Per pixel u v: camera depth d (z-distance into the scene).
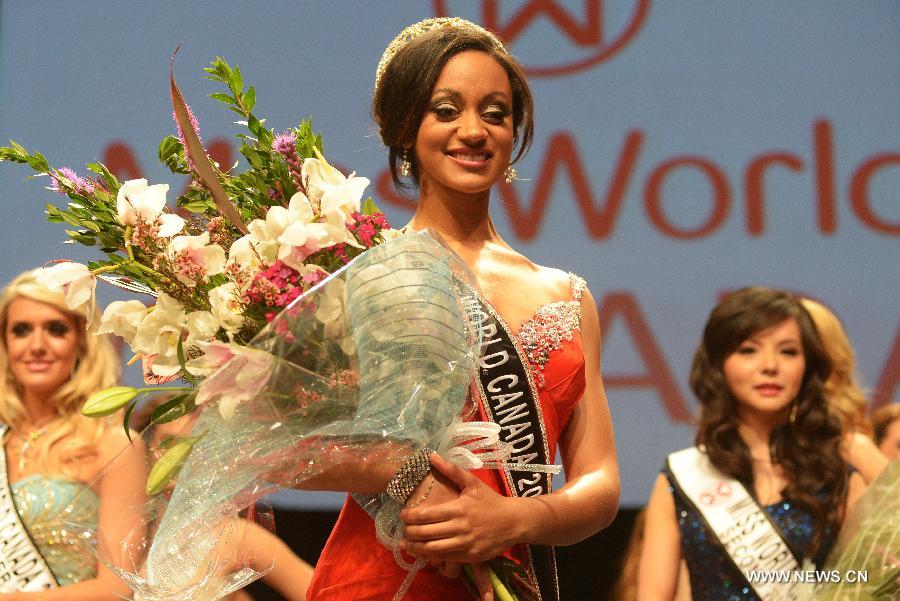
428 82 4.62
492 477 4.53
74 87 10.04
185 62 10.04
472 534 4.12
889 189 10.41
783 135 10.39
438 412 4.07
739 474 7.70
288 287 3.98
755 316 7.67
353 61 10.09
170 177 9.95
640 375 10.10
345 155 10.03
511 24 10.32
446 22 4.90
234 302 4.00
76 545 4.20
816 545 7.41
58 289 4.21
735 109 10.38
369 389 3.93
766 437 7.78
